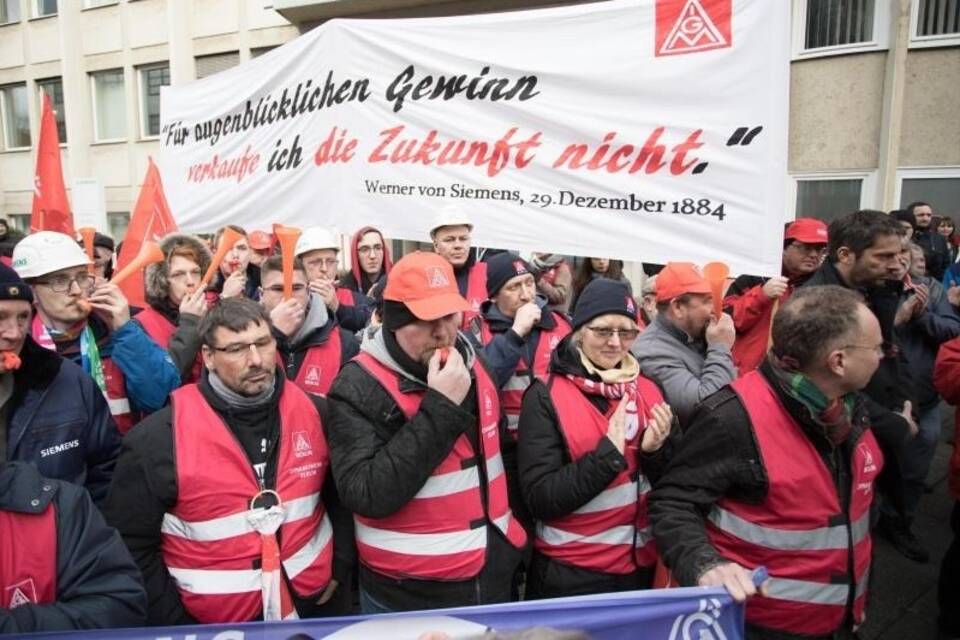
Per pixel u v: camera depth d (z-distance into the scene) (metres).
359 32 3.10
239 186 3.78
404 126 3.00
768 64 2.19
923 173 8.28
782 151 2.19
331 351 3.16
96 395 2.20
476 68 2.78
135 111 16.16
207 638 1.48
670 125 2.37
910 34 8.08
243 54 14.33
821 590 1.78
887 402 2.74
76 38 16.55
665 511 1.84
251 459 2.00
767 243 2.23
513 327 2.96
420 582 1.99
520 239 2.72
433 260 2.02
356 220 3.23
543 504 2.13
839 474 1.82
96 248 4.23
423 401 1.88
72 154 16.92
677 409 2.55
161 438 1.93
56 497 1.57
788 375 1.77
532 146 2.67
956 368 2.80
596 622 1.52
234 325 1.95
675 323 2.72
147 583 1.92
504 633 1.52
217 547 1.92
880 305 2.75
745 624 1.85
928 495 4.57
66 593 1.54
